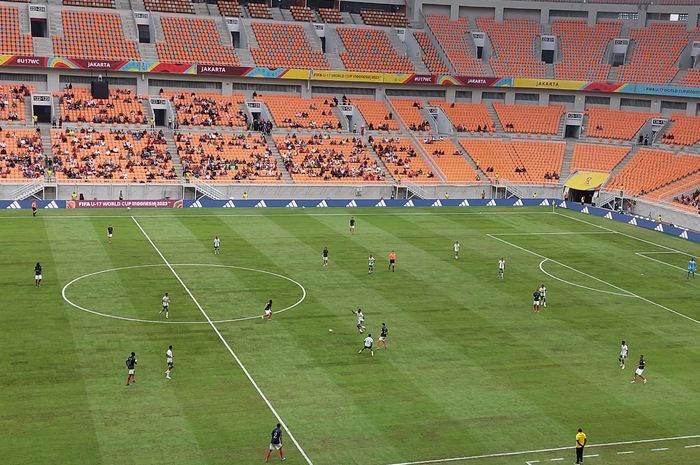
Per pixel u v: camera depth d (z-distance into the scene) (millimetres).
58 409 45281
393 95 137750
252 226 95188
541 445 44031
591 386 52375
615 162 125625
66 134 111438
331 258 81688
